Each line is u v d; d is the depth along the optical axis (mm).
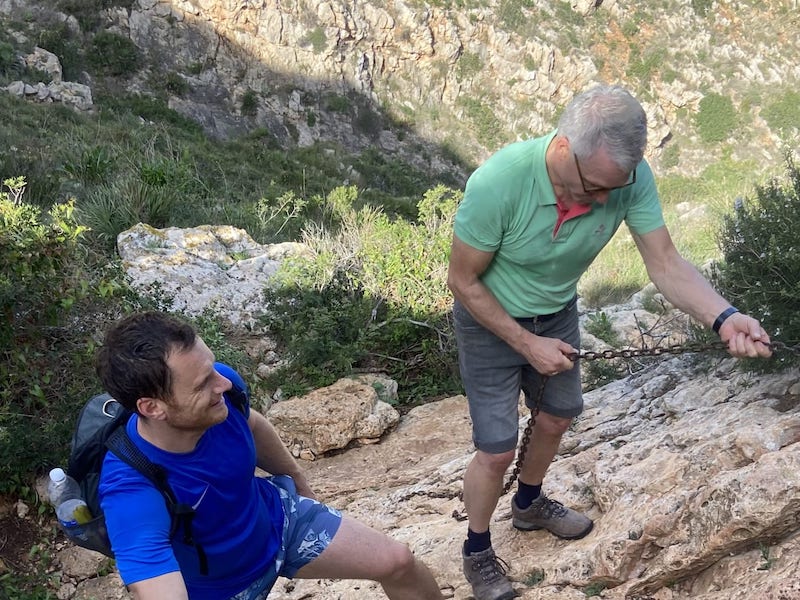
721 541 2650
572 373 2908
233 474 2176
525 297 2660
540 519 3273
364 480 4941
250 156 27203
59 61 28109
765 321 3557
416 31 37594
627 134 2170
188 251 7629
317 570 2449
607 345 6293
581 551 3055
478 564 3039
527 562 3197
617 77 42062
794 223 3557
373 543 2459
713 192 11719
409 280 6770
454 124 39094
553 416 2977
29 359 4707
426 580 2584
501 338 2662
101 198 8836
